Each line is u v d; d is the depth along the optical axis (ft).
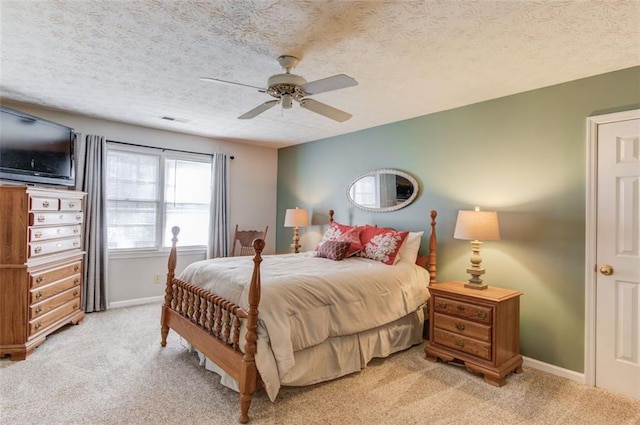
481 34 6.84
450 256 11.64
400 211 13.28
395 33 6.83
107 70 8.95
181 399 7.70
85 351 10.09
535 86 9.58
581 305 8.86
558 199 9.27
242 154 18.10
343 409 7.44
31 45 7.59
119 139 14.32
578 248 8.93
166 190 15.88
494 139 10.61
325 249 12.28
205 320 8.90
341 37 7.02
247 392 6.98
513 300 9.23
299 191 18.02
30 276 9.70
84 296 13.35
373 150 14.35
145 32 6.97
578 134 8.97
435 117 12.20
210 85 9.94
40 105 12.03
